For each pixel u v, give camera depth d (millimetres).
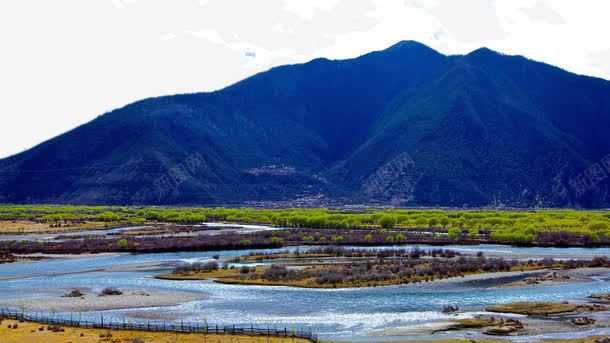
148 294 84000
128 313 71688
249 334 58719
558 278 93312
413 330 60906
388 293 82562
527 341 55719
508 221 192500
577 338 56500
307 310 71938
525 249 139000
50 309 74812
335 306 74125
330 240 152500
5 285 95375
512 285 88125
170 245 142125
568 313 67938
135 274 104938
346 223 195250
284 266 106562
